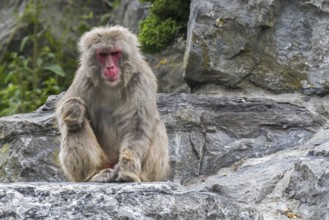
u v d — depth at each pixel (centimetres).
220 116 1770
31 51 2950
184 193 1363
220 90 1869
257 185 1548
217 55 1848
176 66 2311
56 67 2747
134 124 1566
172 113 1752
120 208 1318
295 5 1852
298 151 1697
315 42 1831
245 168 1680
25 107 2633
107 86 1568
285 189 1530
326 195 1423
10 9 3111
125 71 1559
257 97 1830
